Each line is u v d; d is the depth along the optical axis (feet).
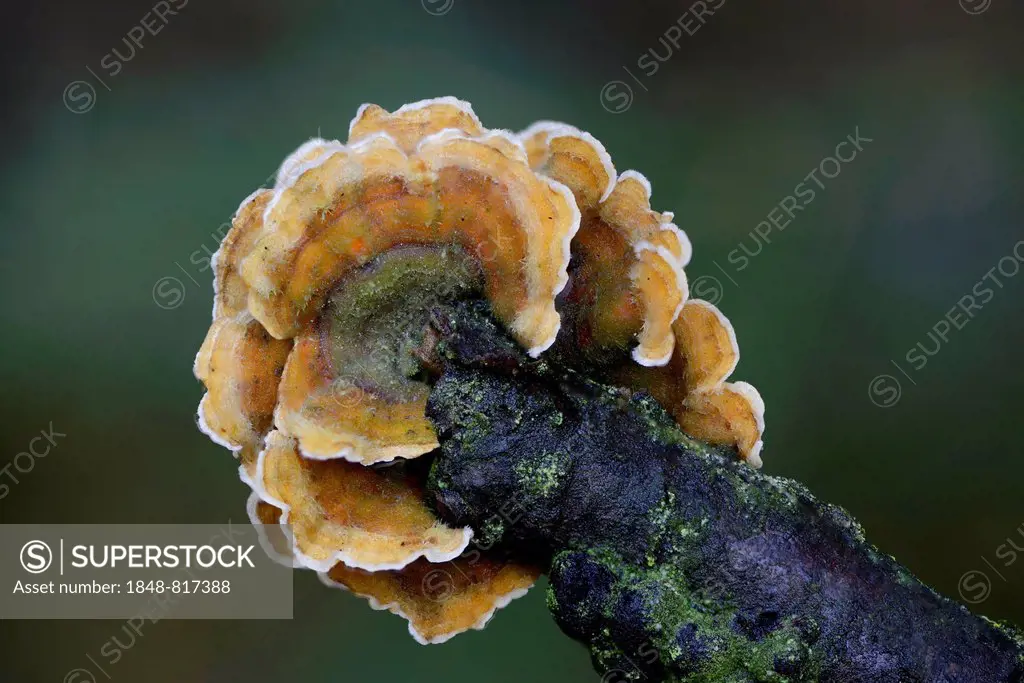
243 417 1.04
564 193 1.02
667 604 0.99
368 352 1.04
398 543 1.03
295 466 1.03
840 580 0.99
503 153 1.03
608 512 1.01
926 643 0.99
